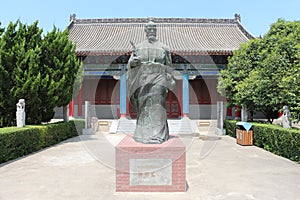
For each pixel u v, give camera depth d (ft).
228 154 45.32
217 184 28.55
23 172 33.86
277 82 48.88
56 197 24.97
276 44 54.49
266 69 51.39
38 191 26.66
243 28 109.70
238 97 61.52
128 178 26.03
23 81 52.03
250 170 34.47
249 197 24.84
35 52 54.90
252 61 64.18
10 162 39.58
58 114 99.04
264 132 49.90
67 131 64.64
